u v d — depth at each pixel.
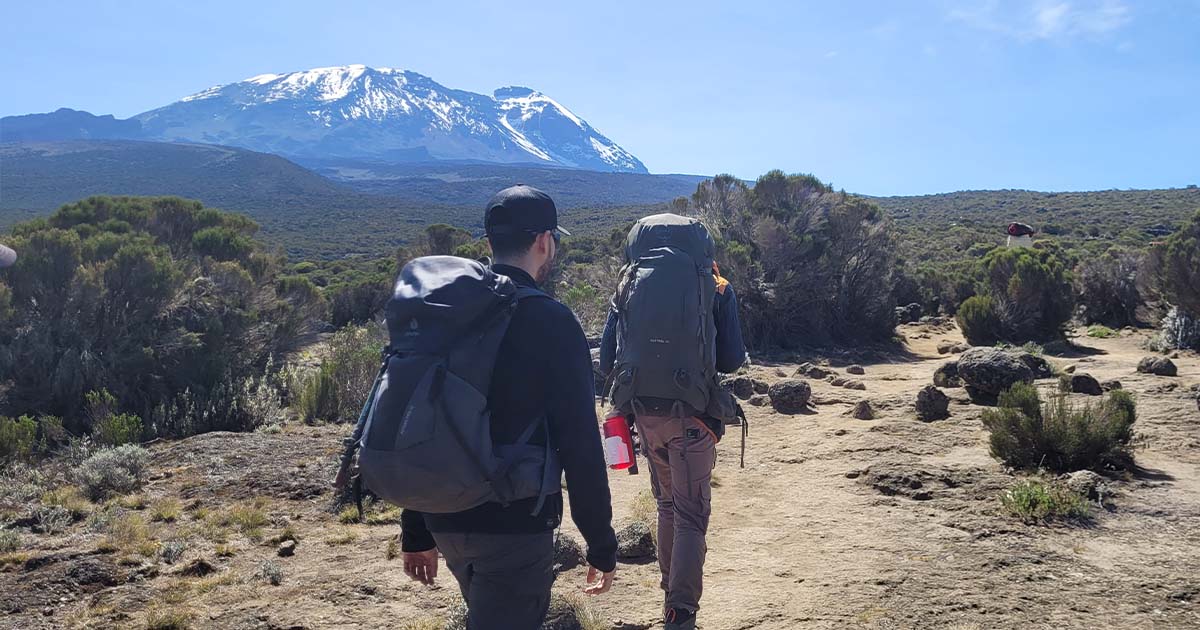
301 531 5.72
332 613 4.21
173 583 4.72
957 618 3.74
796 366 15.22
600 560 2.25
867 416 8.70
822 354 17.52
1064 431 6.25
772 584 4.29
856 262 20.38
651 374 3.32
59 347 12.55
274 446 8.44
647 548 4.93
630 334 3.38
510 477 2.12
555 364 2.19
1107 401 6.91
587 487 2.17
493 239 2.48
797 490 6.17
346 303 28.31
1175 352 15.97
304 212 168.75
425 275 2.27
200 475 7.32
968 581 4.16
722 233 20.47
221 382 12.61
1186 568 4.23
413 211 172.88
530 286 2.43
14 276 13.34
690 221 3.57
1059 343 17.91
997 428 6.59
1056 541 4.71
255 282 18.66
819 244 19.81
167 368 13.13
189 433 10.70
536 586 2.28
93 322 13.35
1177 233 22.16
